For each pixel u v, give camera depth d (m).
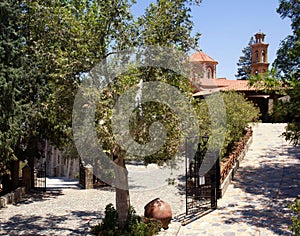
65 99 8.13
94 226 8.93
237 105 18.17
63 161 20.89
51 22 7.98
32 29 9.02
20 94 12.02
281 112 11.48
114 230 8.13
